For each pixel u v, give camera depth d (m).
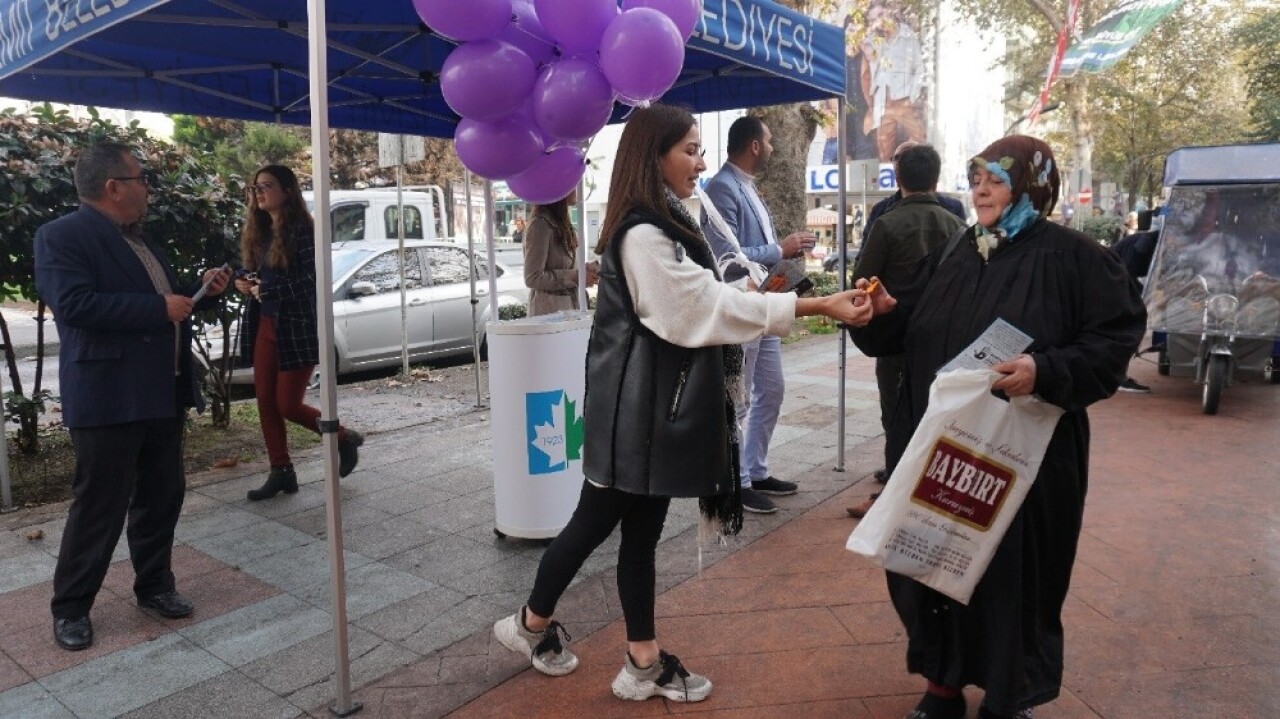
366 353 9.13
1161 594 3.52
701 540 2.69
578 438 4.01
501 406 3.97
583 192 4.60
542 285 4.51
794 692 2.82
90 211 3.21
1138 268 8.23
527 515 4.00
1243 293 7.00
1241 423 6.51
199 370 6.52
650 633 2.77
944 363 2.37
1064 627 3.25
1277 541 4.08
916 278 2.64
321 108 2.52
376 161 20.09
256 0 3.75
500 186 16.16
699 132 2.55
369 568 3.93
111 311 3.07
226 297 6.25
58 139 5.39
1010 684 2.30
